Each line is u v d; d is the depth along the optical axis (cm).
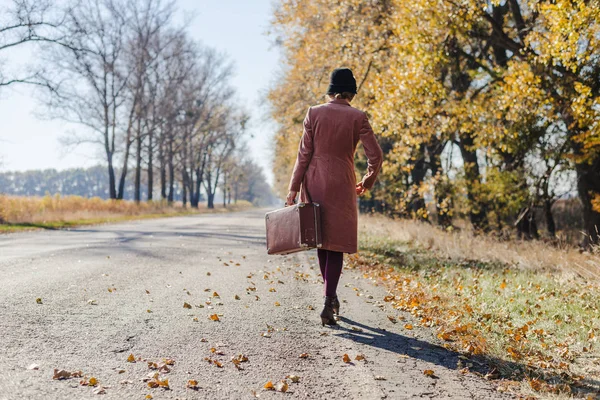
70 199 2803
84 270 720
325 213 431
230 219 3080
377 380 321
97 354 346
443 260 1042
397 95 1226
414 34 1176
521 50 1123
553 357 396
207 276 718
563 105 1188
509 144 1404
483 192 1600
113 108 3753
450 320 494
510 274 849
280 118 2425
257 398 284
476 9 1137
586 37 909
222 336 406
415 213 1727
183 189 5759
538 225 2116
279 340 402
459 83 1639
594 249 880
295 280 728
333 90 454
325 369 339
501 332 465
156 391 286
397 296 635
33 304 484
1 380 285
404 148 1405
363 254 1126
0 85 2138
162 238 1377
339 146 437
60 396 270
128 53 3784
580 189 1370
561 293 677
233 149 6931
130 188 17962
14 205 2089
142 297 545
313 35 1631
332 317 448
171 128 4553
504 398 303
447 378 333
